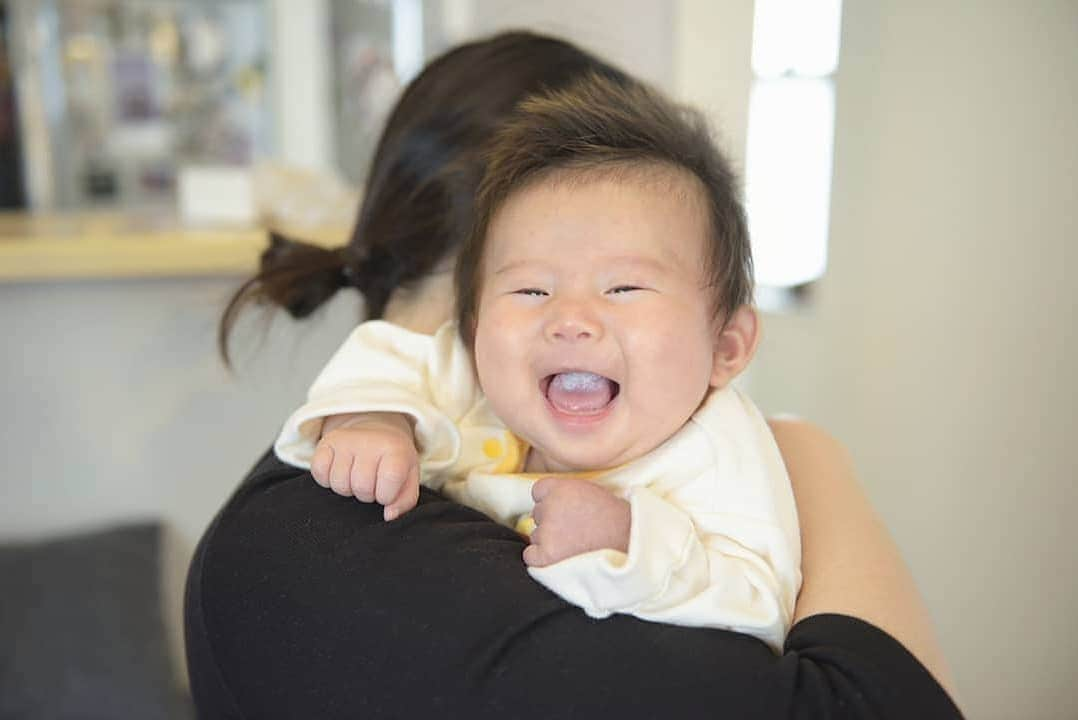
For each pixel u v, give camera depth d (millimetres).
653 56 2291
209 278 1820
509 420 765
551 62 915
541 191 751
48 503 1824
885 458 1970
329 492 714
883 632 632
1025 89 1625
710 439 759
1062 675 1654
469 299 807
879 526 783
